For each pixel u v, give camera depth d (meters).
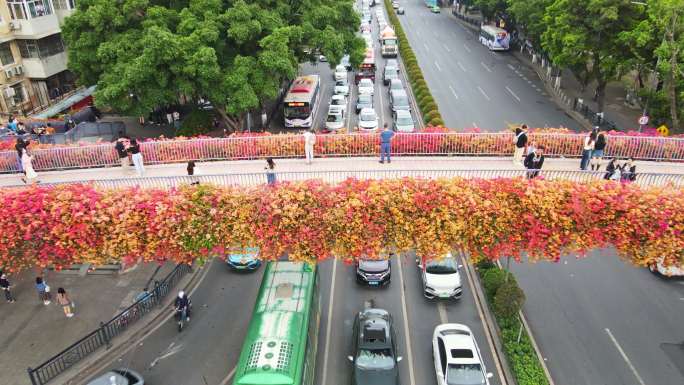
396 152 22.91
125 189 16.69
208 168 22.39
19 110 40.78
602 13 34.50
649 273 23.95
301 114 40.94
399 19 89.00
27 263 16.69
